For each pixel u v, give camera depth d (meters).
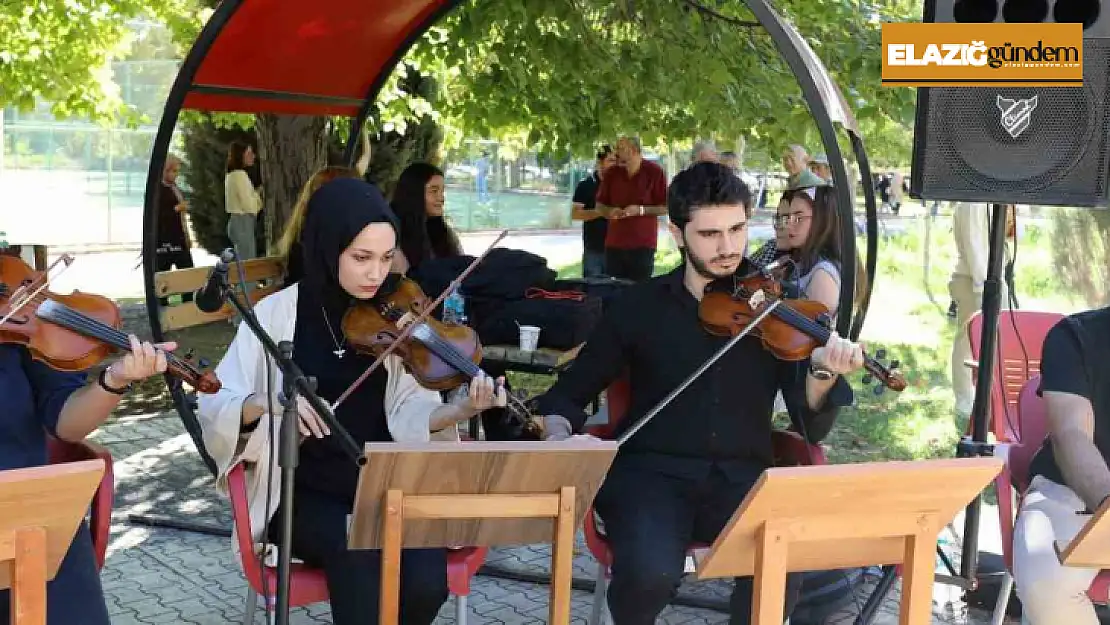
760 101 5.26
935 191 3.25
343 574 2.69
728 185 3.00
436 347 2.97
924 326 10.16
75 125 15.70
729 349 3.04
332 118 6.57
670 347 3.07
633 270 7.91
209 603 3.82
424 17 4.76
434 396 2.99
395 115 6.61
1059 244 7.53
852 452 5.99
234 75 4.32
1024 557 2.87
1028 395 3.33
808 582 3.37
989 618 3.87
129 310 10.23
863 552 2.21
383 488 2.19
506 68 5.43
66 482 1.81
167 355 2.57
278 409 2.75
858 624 2.61
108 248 15.20
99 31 7.78
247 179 9.36
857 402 7.12
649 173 7.95
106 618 2.47
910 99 5.14
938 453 5.99
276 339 2.89
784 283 3.48
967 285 6.28
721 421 3.04
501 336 4.56
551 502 2.29
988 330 3.36
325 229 2.82
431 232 5.32
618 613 2.81
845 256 3.14
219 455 2.79
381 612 2.27
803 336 2.99
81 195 15.92
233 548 2.90
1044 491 2.99
